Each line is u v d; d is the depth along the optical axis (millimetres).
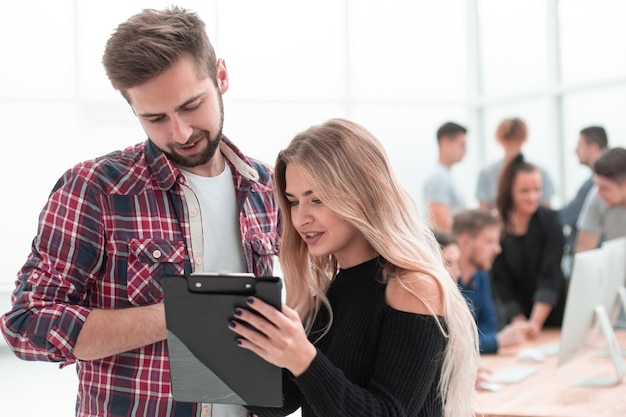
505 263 4031
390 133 6816
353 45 6605
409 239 1521
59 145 5688
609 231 4043
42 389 4910
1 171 5566
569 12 6148
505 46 6832
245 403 1394
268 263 1774
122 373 1587
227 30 6176
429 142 6969
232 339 1344
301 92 6430
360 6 6602
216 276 1312
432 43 6906
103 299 1592
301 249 1674
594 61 5973
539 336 3750
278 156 1595
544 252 3947
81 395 1640
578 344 2875
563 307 3908
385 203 1517
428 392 1472
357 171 1513
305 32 6410
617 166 3854
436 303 1464
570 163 6273
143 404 1582
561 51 6258
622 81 5738
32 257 1566
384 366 1430
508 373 2955
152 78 1478
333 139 1524
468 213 3508
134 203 1605
